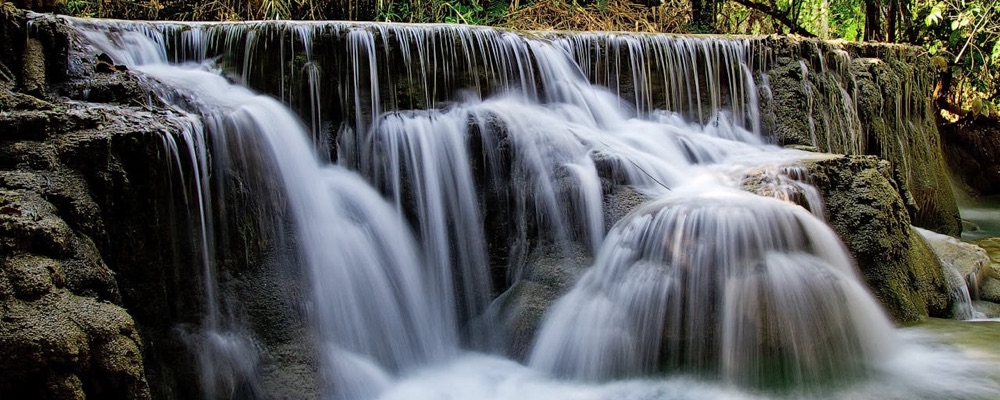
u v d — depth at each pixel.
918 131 11.43
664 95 8.61
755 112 9.15
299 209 5.56
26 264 3.35
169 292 4.50
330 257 5.49
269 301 4.97
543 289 5.80
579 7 12.03
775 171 6.47
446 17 11.38
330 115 6.55
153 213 4.38
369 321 5.52
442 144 6.40
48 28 5.16
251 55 6.39
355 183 6.23
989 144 15.91
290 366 4.78
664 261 5.37
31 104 4.36
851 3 15.95
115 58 5.87
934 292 6.52
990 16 13.56
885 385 4.96
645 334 5.21
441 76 7.08
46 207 3.68
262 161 5.41
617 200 6.23
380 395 5.11
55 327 3.21
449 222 6.31
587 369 5.23
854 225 6.29
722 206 5.49
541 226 6.19
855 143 9.91
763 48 9.27
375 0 10.85
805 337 5.08
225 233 4.97
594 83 8.24
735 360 5.02
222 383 4.52
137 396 3.46
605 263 5.69
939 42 13.88
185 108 5.33
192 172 4.69
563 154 6.44
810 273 5.30
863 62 10.34
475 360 5.71
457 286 6.22
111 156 4.18
